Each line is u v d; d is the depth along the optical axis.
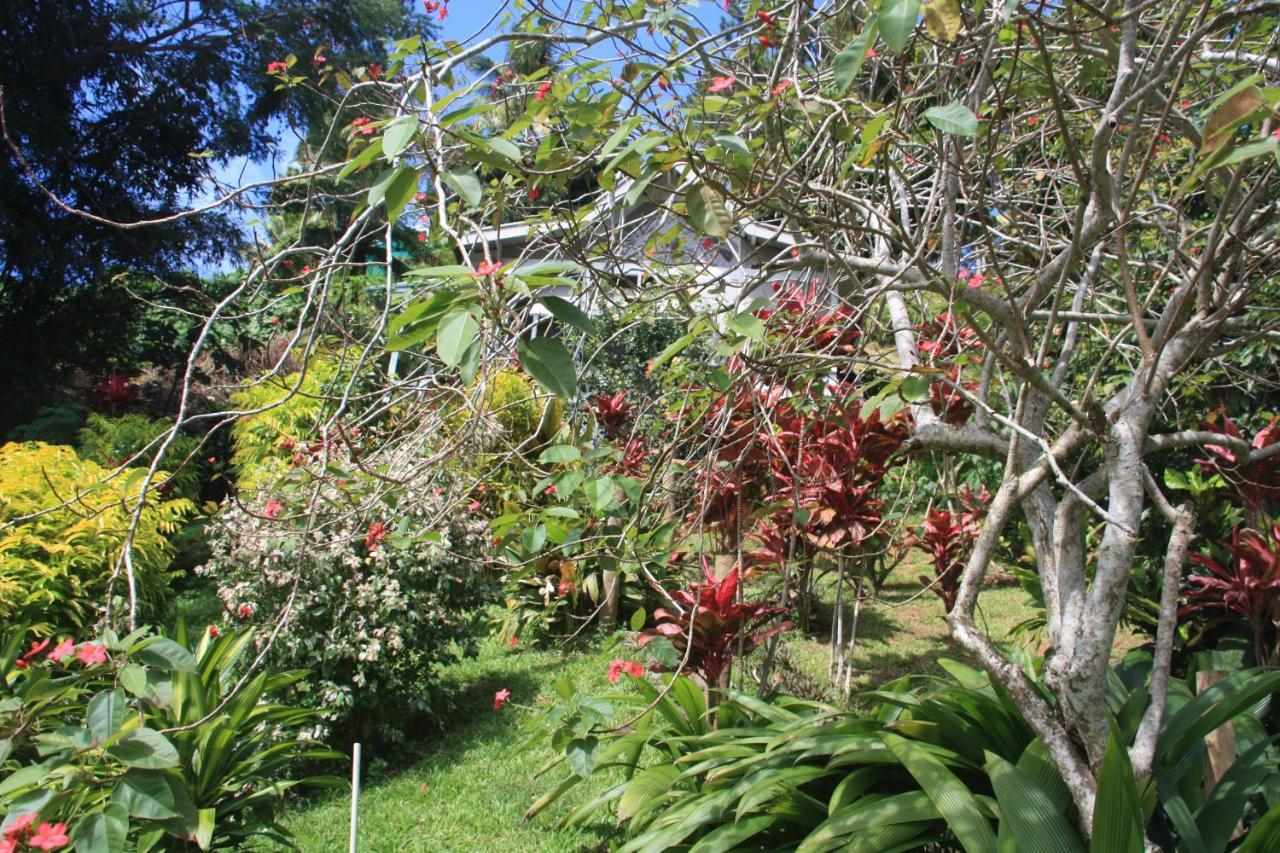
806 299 3.85
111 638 1.92
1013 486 2.40
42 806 2.01
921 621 6.55
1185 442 2.42
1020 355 2.29
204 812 2.84
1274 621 3.72
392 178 1.56
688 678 3.76
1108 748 2.12
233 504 4.82
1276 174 2.84
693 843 2.95
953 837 2.56
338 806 4.20
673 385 3.82
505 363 3.04
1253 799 2.78
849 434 4.84
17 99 9.93
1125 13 1.98
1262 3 2.11
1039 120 3.97
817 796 2.94
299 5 8.77
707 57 2.70
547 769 3.82
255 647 4.48
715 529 4.84
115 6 11.23
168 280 11.26
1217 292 2.54
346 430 2.75
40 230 10.71
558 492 2.41
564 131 2.59
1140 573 4.74
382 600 4.64
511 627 6.39
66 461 6.18
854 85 3.02
